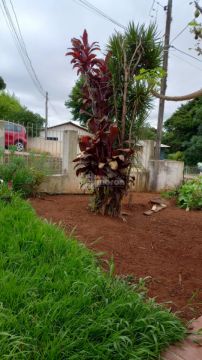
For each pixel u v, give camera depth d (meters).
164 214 5.96
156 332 2.22
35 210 4.95
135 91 4.93
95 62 5.15
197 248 4.19
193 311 2.65
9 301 2.19
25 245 3.07
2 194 4.56
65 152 7.21
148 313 2.37
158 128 11.91
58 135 7.38
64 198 6.45
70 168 7.20
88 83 5.18
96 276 2.64
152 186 8.86
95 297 2.43
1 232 3.24
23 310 2.08
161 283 3.09
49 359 1.79
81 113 5.38
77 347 1.92
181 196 7.10
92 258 3.12
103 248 3.69
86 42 5.15
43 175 6.52
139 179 8.62
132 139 5.18
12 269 2.64
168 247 4.11
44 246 3.06
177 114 33.06
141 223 5.05
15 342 1.79
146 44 5.01
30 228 3.36
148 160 8.88
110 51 5.09
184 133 32.25
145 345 2.11
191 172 11.42
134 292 2.60
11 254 2.79
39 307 2.14
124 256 3.58
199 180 7.69
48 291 2.39
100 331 2.06
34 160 6.80
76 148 7.28
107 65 5.09
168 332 2.27
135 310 2.34
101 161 4.95
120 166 4.90
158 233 4.64
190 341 2.30
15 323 1.96
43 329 1.96
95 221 4.66
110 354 1.95
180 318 2.55
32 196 6.28
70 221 4.54
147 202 6.74
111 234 4.20
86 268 2.80
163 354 2.14
